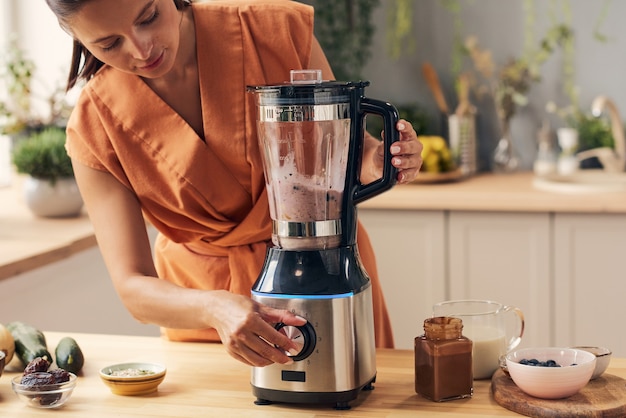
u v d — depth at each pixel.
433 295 3.26
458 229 3.21
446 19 3.80
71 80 1.64
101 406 1.38
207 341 1.72
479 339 1.46
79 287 2.92
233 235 1.70
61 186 3.02
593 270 3.11
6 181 3.72
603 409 1.26
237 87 1.62
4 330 1.58
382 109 1.35
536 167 3.61
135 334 3.30
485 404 1.35
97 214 1.63
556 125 3.74
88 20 1.35
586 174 3.44
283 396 1.36
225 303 1.34
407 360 1.57
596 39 3.68
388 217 3.26
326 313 1.33
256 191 1.67
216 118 1.62
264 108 1.35
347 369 1.35
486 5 3.76
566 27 3.69
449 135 3.71
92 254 2.99
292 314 1.32
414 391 1.41
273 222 1.39
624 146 3.46
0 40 3.57
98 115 1.61
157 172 1.63
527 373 1.31
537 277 3.16
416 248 3.25
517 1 3.72
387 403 1.37
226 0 1.66
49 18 3.56
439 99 3.78
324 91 1.32
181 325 1.43
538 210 3.11
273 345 1.35
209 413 1.34
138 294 1.48
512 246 3.17
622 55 3.66
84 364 1.58
